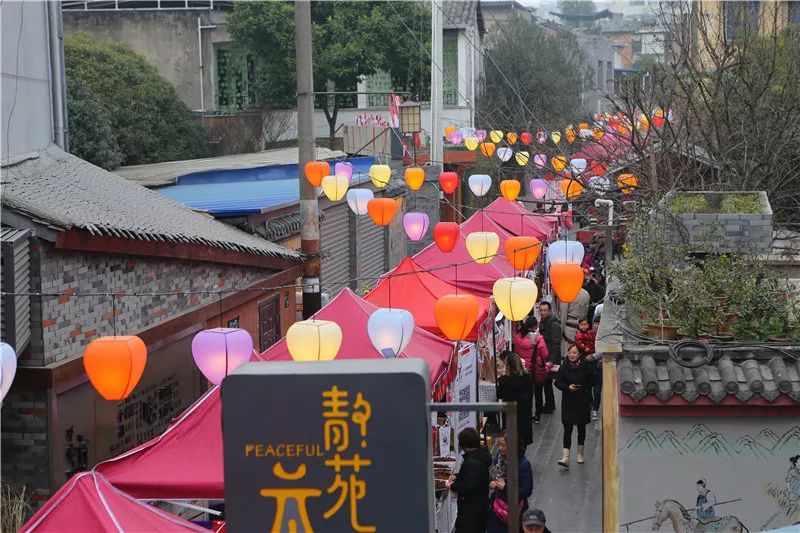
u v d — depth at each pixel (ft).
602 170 78.28
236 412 18.92
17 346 37.52
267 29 118.83
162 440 34.42
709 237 36.50
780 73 74.28
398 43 123.24
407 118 100.27
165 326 48.57
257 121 119.34
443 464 43.21
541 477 51.24
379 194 94.84
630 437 30.40
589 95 173.27
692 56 74.69
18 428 39.42
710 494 30.14
